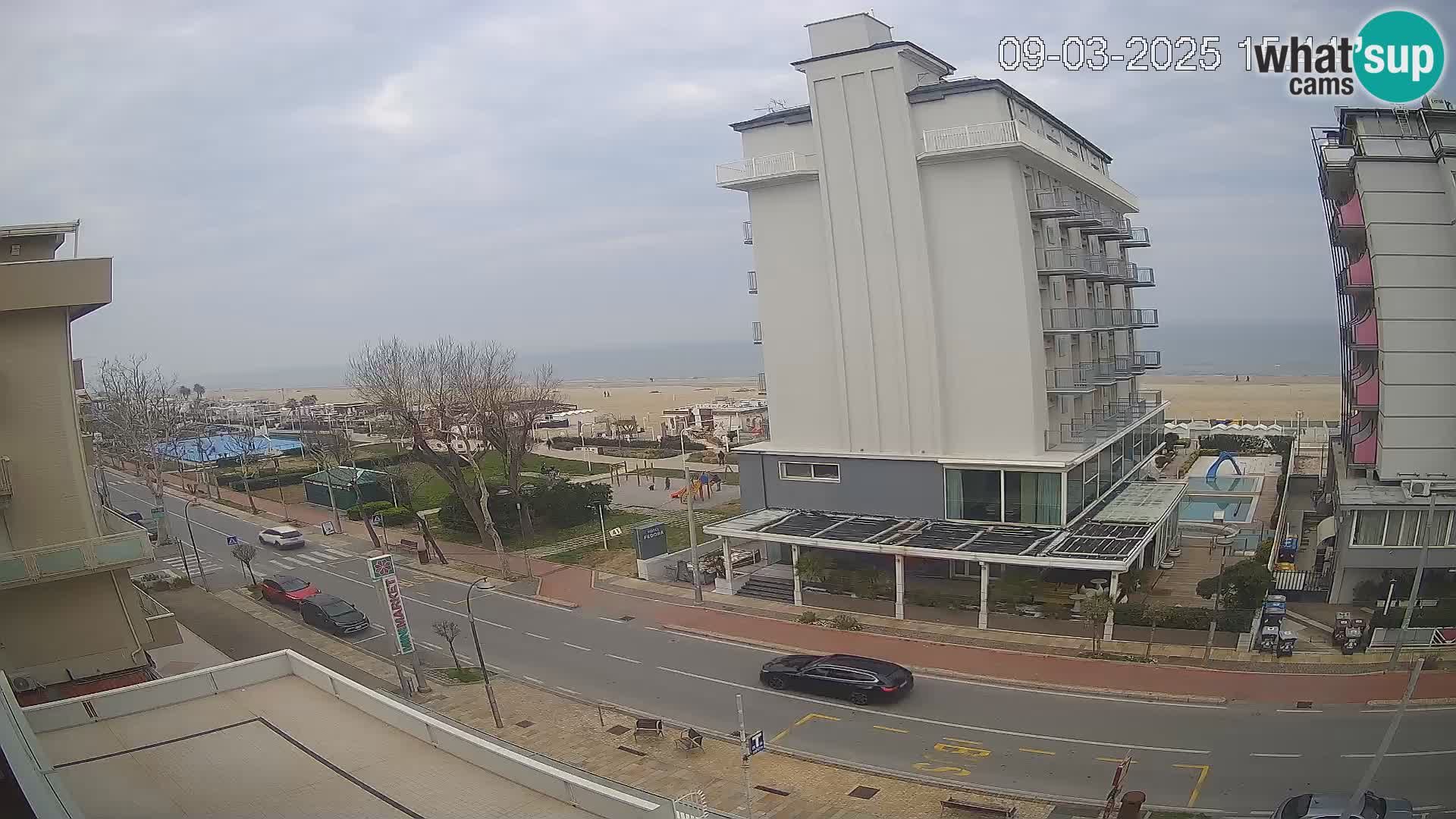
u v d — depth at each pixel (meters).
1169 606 34.62
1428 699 26.91
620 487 75.06
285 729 19.95
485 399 62.19
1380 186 36.56
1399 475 36.44
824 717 29.00
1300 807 19.81
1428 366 35.94
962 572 41.75
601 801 15.27
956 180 39.94
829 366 44.59
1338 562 35.25
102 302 29.02
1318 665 29.73
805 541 39.47
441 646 39.34
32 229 31.47
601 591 46.06
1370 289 38.31
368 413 103.00
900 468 42.28
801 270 44.91
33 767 14.28
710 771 25.61
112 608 30.34
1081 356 47.84
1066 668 31.00
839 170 42.34
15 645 28.69
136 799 16.95
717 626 38.84
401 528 64.94
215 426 126.75
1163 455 67.44
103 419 95.81
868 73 40.94
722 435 96.81
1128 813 19.91
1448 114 38.44
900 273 41.44
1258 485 58.56
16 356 28.45
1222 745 24.91
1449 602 31.41
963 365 40.75
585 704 31.61
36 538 28.78
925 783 24.06
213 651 39.38
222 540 65.44
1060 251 44.00
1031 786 23.42
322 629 42.56
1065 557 33.75
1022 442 39.62
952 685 30.59
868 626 36.81
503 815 15.62
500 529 59.78
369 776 17.44
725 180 45.50
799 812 22.89
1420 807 21.28
